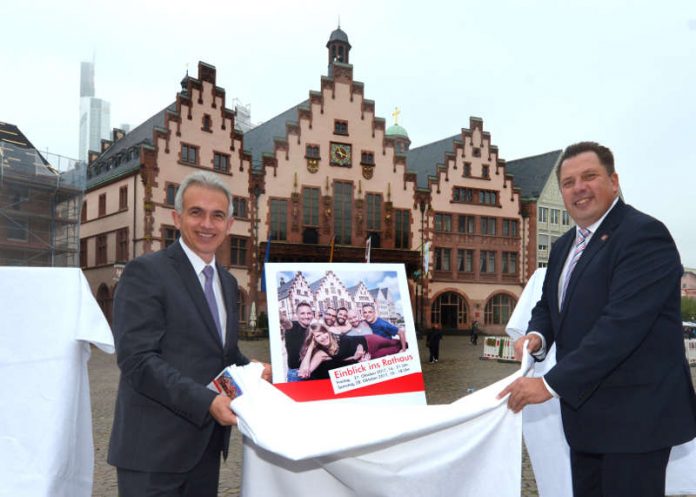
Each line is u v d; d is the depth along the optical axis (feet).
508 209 136.36
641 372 8.02
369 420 7.11
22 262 90.17
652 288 7.71
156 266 8.11
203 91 106.83
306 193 116.37
